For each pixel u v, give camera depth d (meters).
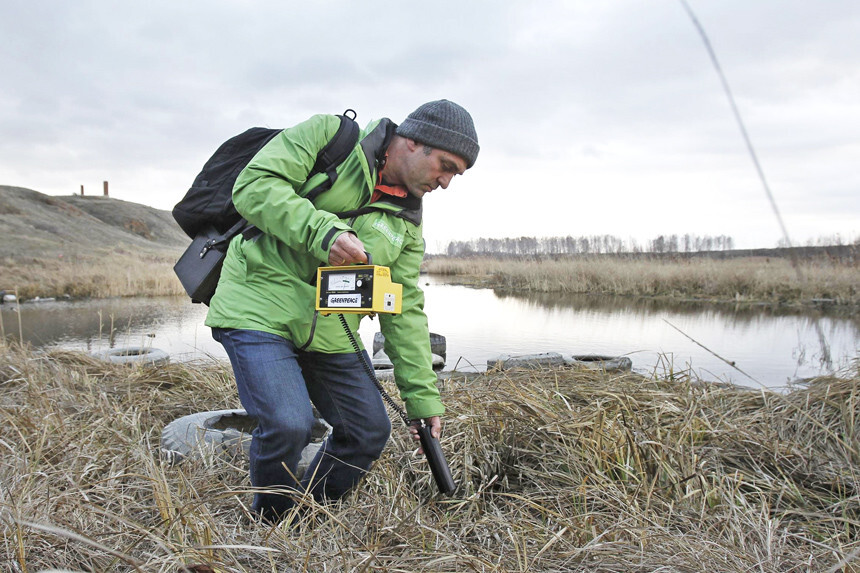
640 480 2.52
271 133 2.43
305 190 2.24
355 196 2.29
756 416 3.48
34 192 48.25
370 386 2.45
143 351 5.73
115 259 28.12
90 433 2.96
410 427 2.56
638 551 1.91
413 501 2.49
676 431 3.02
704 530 2.19
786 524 2.38
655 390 3.76
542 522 2.29
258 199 2.14
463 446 2.93
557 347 7.57
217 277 2.42
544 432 2.98
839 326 9.84
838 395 3.53
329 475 2.45
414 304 2.53
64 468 2.43
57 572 1.35
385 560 1.84
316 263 2.27
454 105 2.29
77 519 1.87
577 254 23.50
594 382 4.00
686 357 6.88
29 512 1.85
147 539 1.77
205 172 2.41
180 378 4.54
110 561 1.67
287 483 2.22
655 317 11.17
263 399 2.15
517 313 11.84
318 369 2.42
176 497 2.05
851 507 2.51
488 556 1.97
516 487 2.75
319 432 3.47
